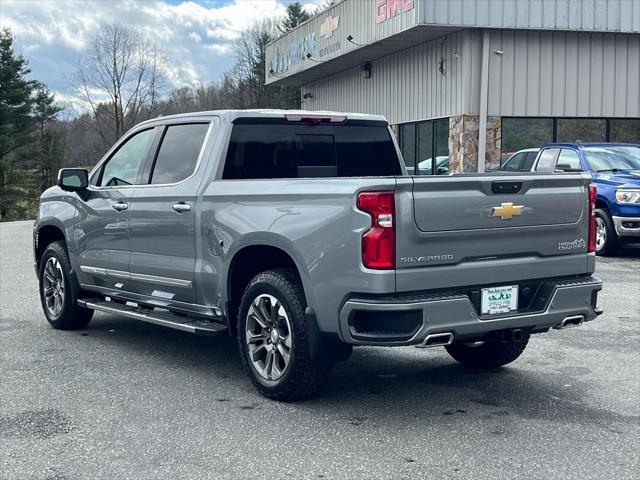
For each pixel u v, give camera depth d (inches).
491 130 773.9
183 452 176.2
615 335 298.2
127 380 237.3
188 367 253.1
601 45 800.3
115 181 280.1
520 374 243.9
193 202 237.1
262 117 245.1
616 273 461.4
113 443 182.2
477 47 764.6
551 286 207.5
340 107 1095.6
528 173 206.1
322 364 204.4
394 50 900.0
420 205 186.7
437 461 170.6
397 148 276.2
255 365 218.4
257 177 243.3
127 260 266.8
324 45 986.7
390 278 184.2
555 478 161.5
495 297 199.9
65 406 211.0
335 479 160.6
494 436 186.9
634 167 556.1
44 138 2719.0
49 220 308.8
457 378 239.6
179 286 245.0
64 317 306.3
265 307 216.1
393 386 230.7
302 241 199.0
